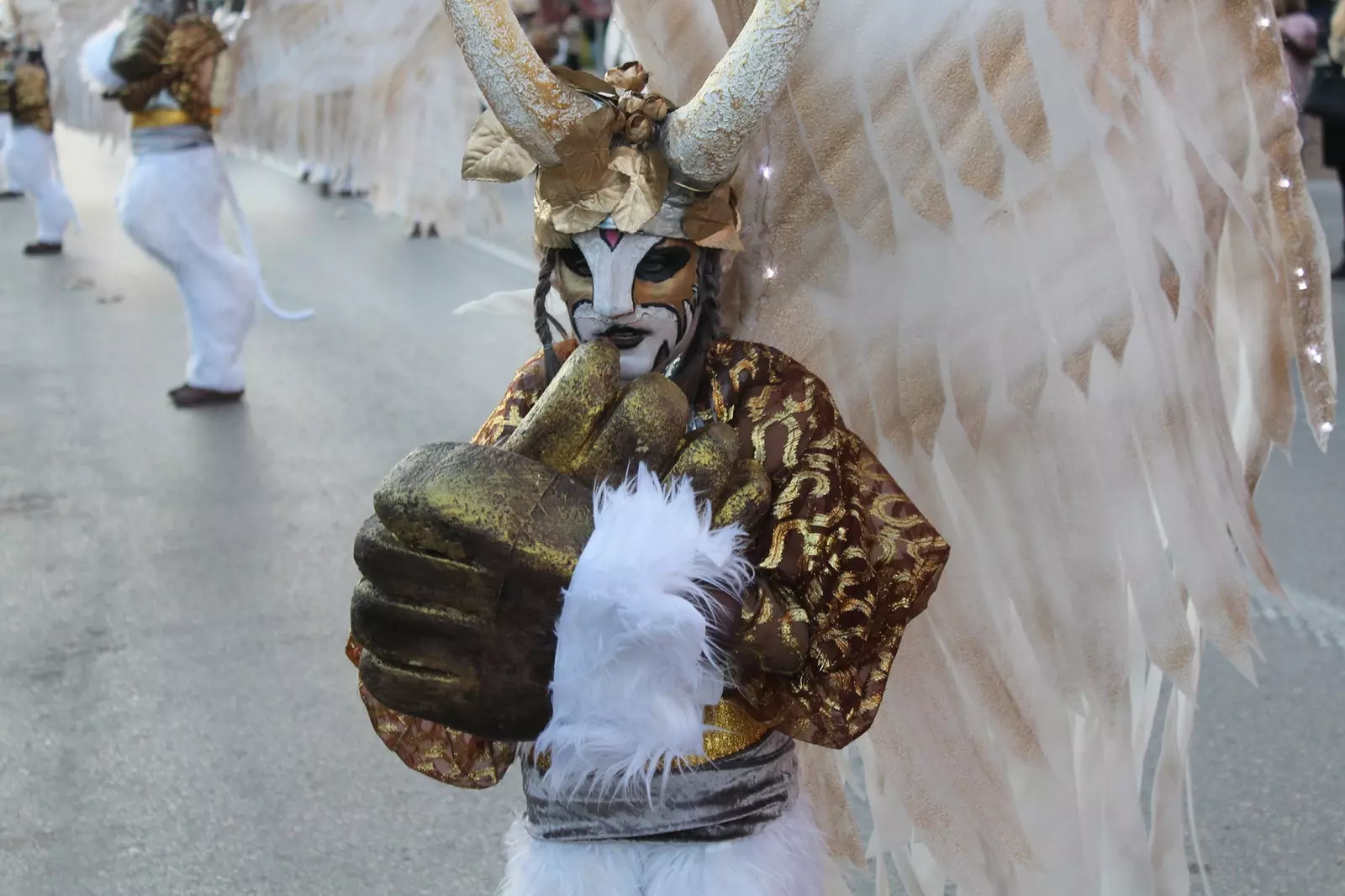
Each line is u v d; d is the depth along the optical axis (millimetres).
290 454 5508
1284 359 2100
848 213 1731
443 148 2469
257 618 3908
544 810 1569
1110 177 1741
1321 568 4105
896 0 1659
